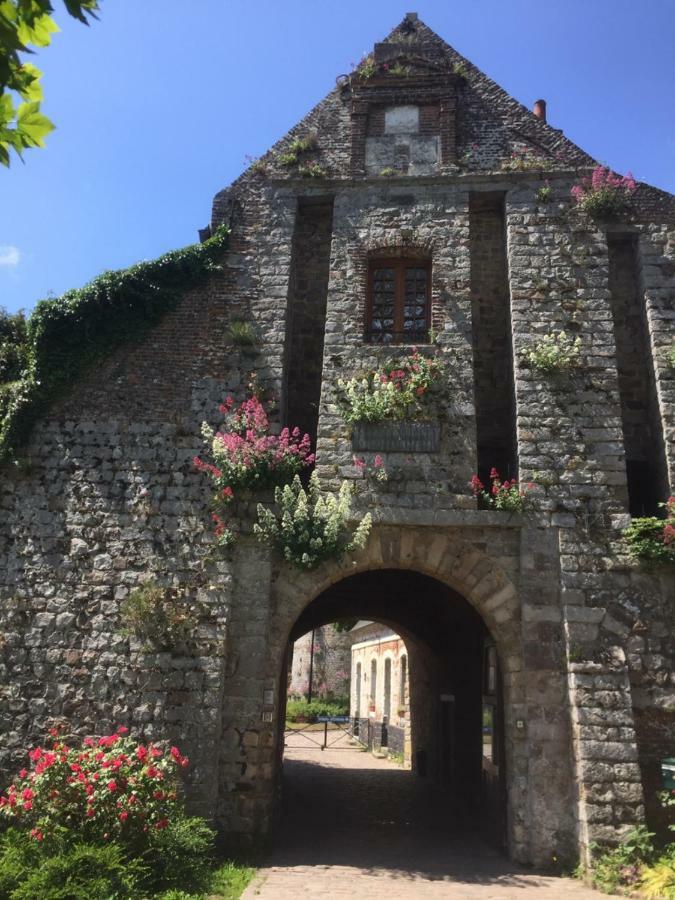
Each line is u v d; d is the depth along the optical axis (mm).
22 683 10281
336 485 11039
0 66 3441
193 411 11602
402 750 22906
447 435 11188
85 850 6789
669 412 11203
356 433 11266
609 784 9430
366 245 12430
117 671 10273
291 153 13250
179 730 9984
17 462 11156
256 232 12719
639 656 10070
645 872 8547
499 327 12758
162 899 6910
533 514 10734
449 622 16547
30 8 3424
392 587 16625
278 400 11672
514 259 12117
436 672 18500
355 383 11484
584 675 9922
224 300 12266
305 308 13078
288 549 10516
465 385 11453
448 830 12414
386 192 12766
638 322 12320
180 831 8156
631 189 12336
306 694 42594
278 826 11828
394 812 14008
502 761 10641
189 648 10320
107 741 8305
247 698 10219
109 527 10977
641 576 10414
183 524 10945
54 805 7453
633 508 11922
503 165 12734
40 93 3705
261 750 10023
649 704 9891
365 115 13438
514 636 10383
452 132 13117
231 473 10922
